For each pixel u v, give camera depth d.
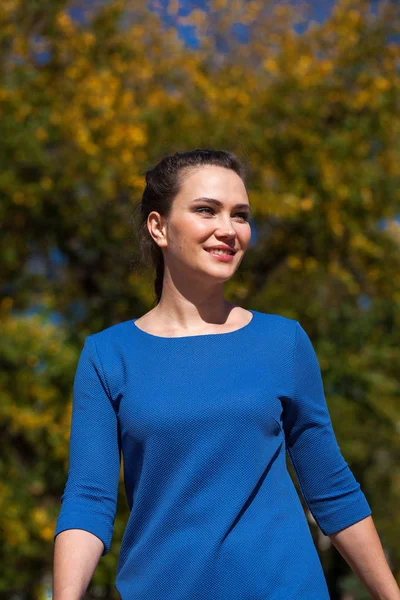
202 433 2.40
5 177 9.92
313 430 2.62
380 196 11.27
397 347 11.48
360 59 11.45
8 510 9.62
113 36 11.16
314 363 2.64
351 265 11.79
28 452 10.53
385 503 14.73
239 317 2.71
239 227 2.68
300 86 10.98
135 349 2.59
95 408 2.55
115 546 9.50
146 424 2.42
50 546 9.90
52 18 10.71
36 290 10.80
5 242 10.42
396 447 12.66
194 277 2.67
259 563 2.32
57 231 10.61
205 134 10.48
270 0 11.82
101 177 9.95
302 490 2.68
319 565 2.39
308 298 11.66
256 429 2.42
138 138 10.06
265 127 10.83
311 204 10.66
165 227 2.76
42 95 10.34
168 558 2.34
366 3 11.70
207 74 11.45
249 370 2.51
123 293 10.74
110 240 10.48
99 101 10.18
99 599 10.20
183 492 2.37
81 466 2.50
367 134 11.26
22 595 10.63
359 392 11.23
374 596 2.59
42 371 9.98
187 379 2.49
